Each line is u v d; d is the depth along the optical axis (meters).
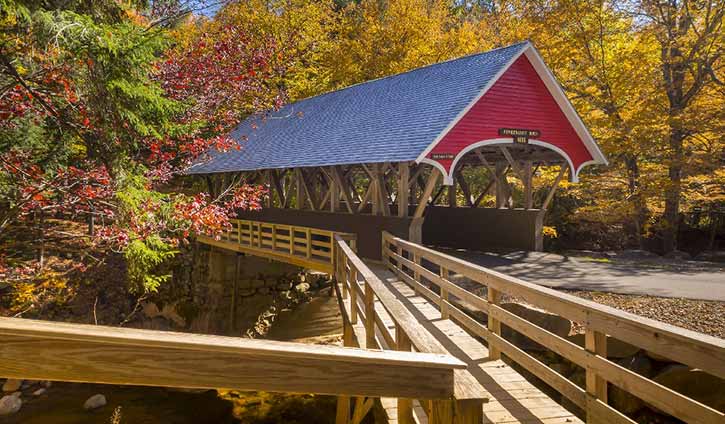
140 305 17.58
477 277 5.97
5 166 8.68
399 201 12.88
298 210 17.11
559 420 4.18
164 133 10.88
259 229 15.43
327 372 1.87
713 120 16.84
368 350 2.00
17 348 1.50
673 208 19.83
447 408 2.33
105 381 1.60
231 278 18.09
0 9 7.29
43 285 15.55
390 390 1.96
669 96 18.86
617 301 8.55
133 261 9.88
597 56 19.91
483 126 12.77
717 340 2.73
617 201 19.38
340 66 28.88
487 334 5.77
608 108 19.62
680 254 17.09
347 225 14.59
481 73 13.25
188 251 19.23
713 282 9.88
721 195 18.67
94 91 8.08
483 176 27.61
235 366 1.75
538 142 13.69
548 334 4.41
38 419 11.24
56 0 7.90
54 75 8.27
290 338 17.38
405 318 3.36
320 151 15.61
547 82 13.59
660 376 6.12
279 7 25.70
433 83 14.92
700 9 17.48
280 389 1.80
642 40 18.02
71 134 9.52
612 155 19.92
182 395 12.38
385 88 17.17
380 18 30.56
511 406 4.47
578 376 7.08
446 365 2.01
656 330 3.05
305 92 27.27
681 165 17.34
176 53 13.20
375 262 13.09
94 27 7.32
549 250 25.38
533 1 20.09
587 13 19.11
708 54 17.78
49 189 8.77
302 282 20.08
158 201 9.31
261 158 18.75
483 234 16.59
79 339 1.56
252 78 13.84
